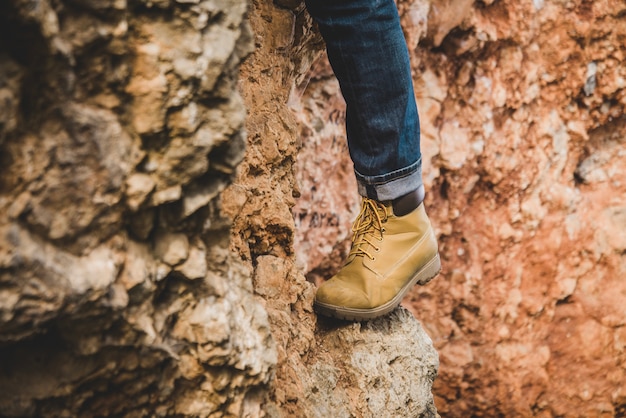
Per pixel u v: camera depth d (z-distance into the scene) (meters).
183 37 0.98
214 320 1.08
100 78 0.93
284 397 1.38
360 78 1.44
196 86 0.99
